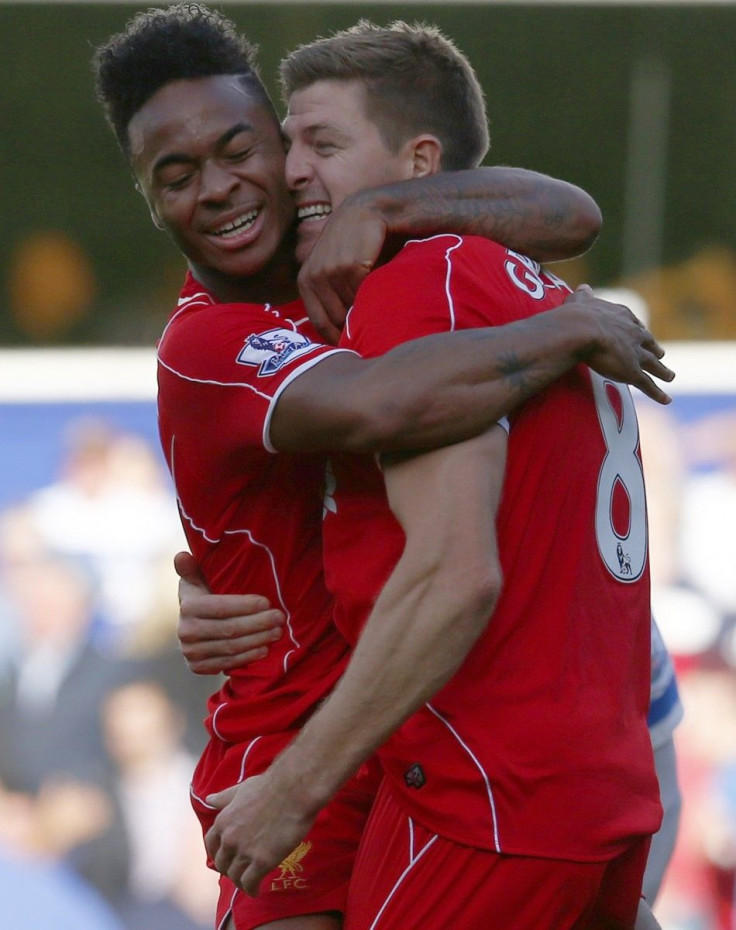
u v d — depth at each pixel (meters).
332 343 7.00
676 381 16.25
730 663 15.73
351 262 6.76
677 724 10.13
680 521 15.97
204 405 6.74
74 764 15.27
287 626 7.38
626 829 6.26
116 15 22.28
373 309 6.41
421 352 5.97
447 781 6.21
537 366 6.06
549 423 6.42
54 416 15.53
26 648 15.32
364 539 6.55
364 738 5.86
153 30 7.49
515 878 6.14
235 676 7.64
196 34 7.48
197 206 7.46
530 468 6.32
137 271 23.52
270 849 6.08
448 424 5.85
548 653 6.22
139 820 15.30
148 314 23.53
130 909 15.19
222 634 7.32
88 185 23.19
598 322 6.43
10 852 15.09
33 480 15.48
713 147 22.83
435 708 6.26
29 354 15.88
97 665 15.38
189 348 6.81
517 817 6.12
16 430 15.45
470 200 7.07
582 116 22.75
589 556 6.44
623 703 6.47
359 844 7.27
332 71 7.37
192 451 7.05
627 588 6.69
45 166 23.06
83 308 23.45
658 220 22.94
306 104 7.41
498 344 6.02
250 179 7.44
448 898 6.25
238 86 7.51
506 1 22.03
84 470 15.56
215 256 7.58
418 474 5.91
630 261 22.98
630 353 6.50
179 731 15.46
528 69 22.58
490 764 6.11
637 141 22.81
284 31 20.97
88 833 15.21
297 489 7.09
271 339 6.59
